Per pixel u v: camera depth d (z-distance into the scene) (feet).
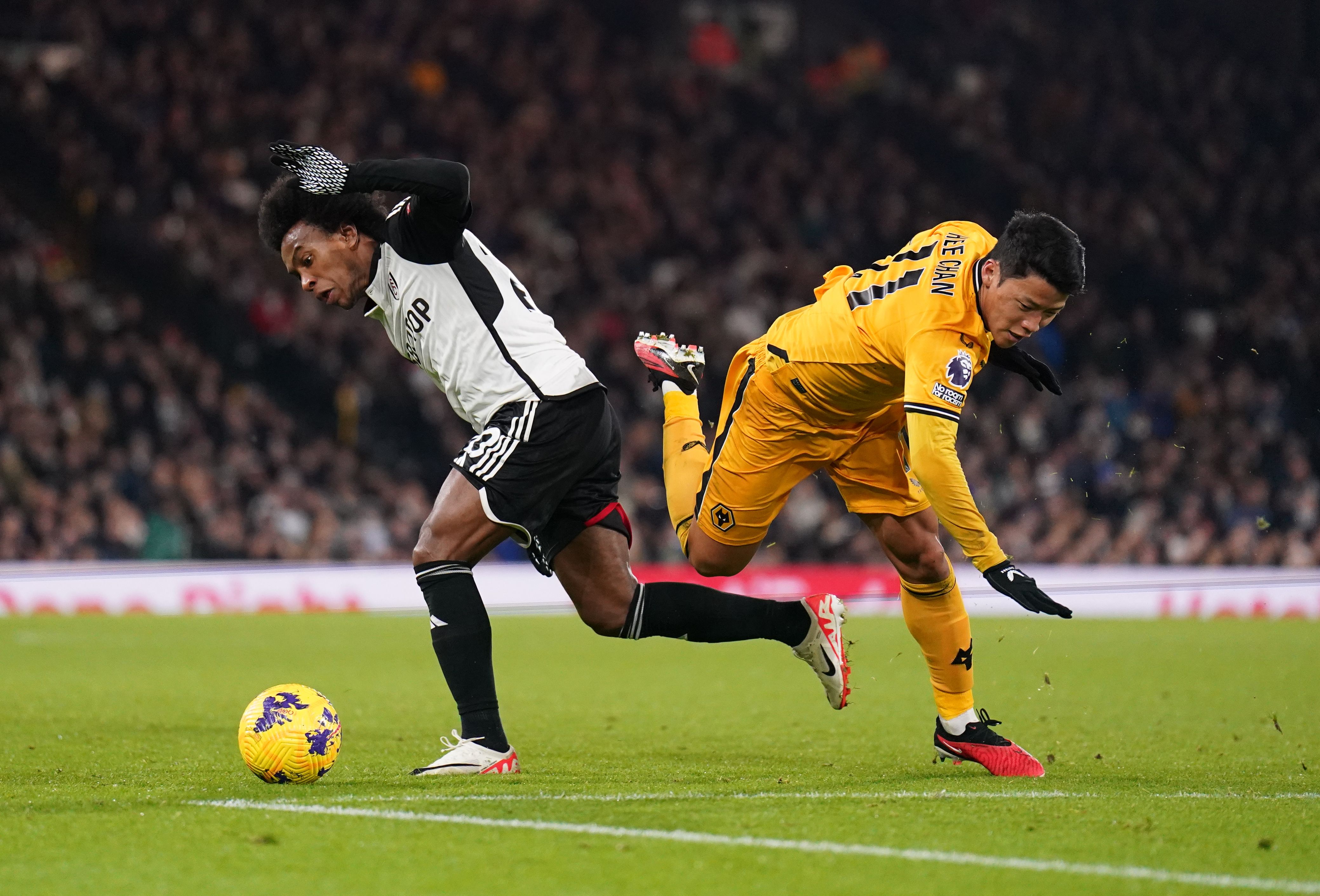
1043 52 191.83
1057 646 86.58
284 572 118.01
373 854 24.67
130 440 127.03
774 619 38.06
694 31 194.29
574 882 22.89
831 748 43.04
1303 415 156.76
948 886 22.81
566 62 177.47
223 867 23.89
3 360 125.39
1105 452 143.02
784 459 38.09
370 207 35.19
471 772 34.65
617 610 37.04
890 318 34.53
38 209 144.25
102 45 154.30
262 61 159.84
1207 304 166.09
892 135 187.11
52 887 22.72
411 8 171.42
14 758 38.99
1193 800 31.50
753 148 176.14
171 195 146.92
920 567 37.35
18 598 112.37
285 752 32.45
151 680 64.85
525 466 34.53
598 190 164.76
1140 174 181.27
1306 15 194.80
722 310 157.38
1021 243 32.30
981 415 142.51
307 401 142.20
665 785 33.45
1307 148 186.91
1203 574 129.18
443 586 34.78
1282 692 61.46
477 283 35.14
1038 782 34.86
